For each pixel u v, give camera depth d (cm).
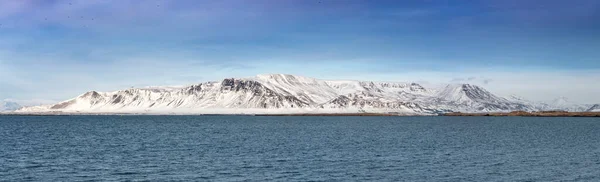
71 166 6512
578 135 13225
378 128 18550
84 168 6338
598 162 6925
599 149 8831
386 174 5916
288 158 7356
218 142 10519
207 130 16675
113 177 5700
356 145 9669
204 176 5772
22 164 6656
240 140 11181
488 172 6053
